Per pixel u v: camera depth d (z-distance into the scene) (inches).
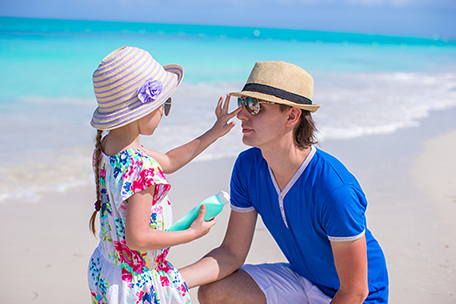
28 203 189.0
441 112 431.8
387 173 234.8
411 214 182.7
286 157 87.4
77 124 325.7
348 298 85.6
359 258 83.9
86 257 150.6
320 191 84.3
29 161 235.9
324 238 89.7
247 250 102.8
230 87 552.4
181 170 231.5
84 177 220.4
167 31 2854.3
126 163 78.5
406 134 328.8
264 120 85.9
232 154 261.7
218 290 98.9
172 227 86.4
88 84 528.7
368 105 453.1
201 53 1106.1
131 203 77.2
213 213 86.0
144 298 81.8
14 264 142.4
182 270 95.4
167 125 316.5
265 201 95.6
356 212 83.0
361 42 2755.9
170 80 87.0
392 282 129.7
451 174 237.6
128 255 81.4
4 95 438.9
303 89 87.4
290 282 100.3
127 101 80.5
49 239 161.0
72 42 1206.9
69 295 127.8
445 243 157.5
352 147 284.5
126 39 1556.3
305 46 1791.3
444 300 121.5
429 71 929.5
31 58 770.8
